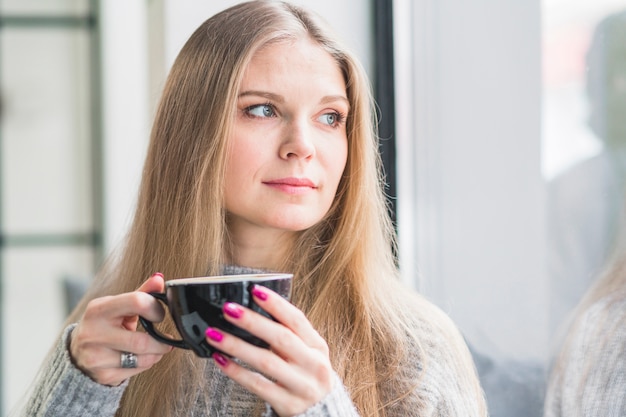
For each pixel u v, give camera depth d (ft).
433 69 5.70
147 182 4.02
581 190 3.78
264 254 3.86
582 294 3.78
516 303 4.54
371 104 4.16
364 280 3.79
